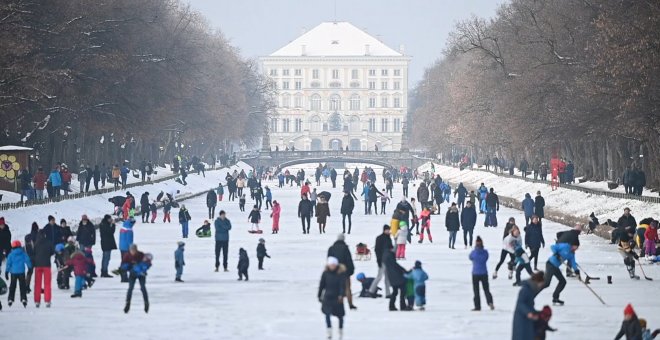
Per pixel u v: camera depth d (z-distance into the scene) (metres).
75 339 60.66
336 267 59.75
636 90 138.12
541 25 194.00
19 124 164.25
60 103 169.50
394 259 71.00
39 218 124.38
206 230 131.38
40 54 158.88
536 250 92.44
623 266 96.81
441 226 150.38
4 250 83.88
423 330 62.97
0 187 145.00
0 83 141.12
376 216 171.88
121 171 197.00
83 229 86.81
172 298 77.94
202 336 61.44
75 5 168.12
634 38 141.62
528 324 51.38
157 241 126.06
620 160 190.50
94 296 78.88
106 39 181.38
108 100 183.12
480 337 60.50
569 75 181.88
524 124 188.50
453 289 82.31
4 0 145.25
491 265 99.62
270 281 88.06
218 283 86.69
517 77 196.88
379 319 67.12
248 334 61.97
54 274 92.94
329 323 59.88
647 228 100.50
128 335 61.88
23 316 69.25
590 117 166.38
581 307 72.44
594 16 175.00
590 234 130.62
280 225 152.00
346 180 178.62
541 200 140.62
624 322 54.09
